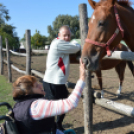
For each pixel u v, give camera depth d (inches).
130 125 103.7
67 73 79.9
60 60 77.7
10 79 215.0
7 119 44.6
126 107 74.1
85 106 82.0
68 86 113.8
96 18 69.8
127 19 78.0
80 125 104.6
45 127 47.8
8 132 46.1
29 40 158.4
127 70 286.4
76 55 100.7
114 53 77.0
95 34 69.2
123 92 165.2
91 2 76.4
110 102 82.7
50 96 80.3
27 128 45.3
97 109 130.5
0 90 174.7
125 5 83.7
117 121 109.9
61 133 63.9
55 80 77.6
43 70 263.6
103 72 273.1
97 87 179.6
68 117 116.5
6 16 1085.1
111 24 70.0
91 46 69.3
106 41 70.2
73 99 45.0
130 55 65.8
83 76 48.8
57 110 43.8
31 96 47.6
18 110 46.0
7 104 55.5
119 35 73.4
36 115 43.8
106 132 96.3
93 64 67.8
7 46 211.2
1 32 975.6
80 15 73.7
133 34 81.6
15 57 462.6
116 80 210.1
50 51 79.2
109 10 70.1
